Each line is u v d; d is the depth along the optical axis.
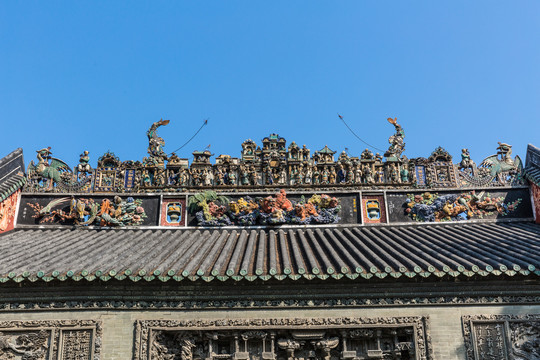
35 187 20.14
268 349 14.77
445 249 16.09
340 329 14.78
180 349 14.90
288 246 17.59
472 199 19.97
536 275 14.14
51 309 14.90
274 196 20.28
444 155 20.69
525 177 20.22
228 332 14.77
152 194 20.22
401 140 21.11
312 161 20.86
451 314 14.88
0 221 18.48
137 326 14.73
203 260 15.77
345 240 17.64
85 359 14.53
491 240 16.91
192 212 19.98
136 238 18.17
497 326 14.77
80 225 19.64
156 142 21.03
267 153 20.92
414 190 20.22
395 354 14.67
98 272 14.09
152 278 14.11
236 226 19.64
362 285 14.96
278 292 14.96
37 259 15.50
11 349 14.59
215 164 20.77
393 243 16.98
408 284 14.95
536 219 19.56
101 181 20.44
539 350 14.45
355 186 20.30
